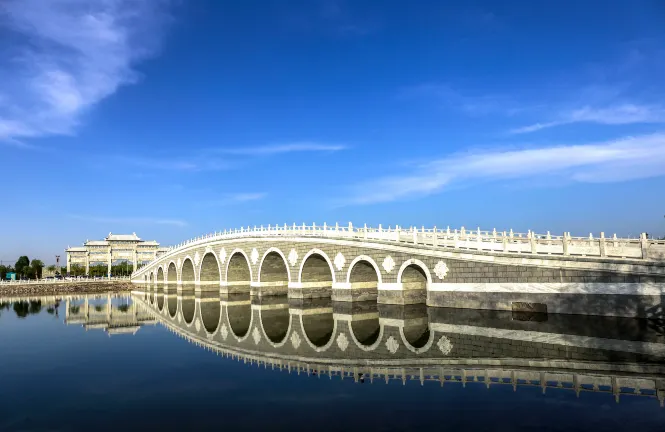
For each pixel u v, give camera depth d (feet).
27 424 54.49
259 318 141.18
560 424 49.03
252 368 79.36
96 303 222.28
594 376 63.67
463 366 72.69
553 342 82.79
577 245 105.19
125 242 443.32
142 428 52.60
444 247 130.21
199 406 59.77
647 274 94.07
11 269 460.14
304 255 176.65
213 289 252.62
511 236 124.57
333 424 52.03
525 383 62.75
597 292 100.89
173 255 282.77
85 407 60.23
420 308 138.62
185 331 123.65
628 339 81.82
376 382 67.41
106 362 86.69
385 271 146.41
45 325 140.56
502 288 117.91
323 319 132.46
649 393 56.95
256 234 201.87
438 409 55.26
